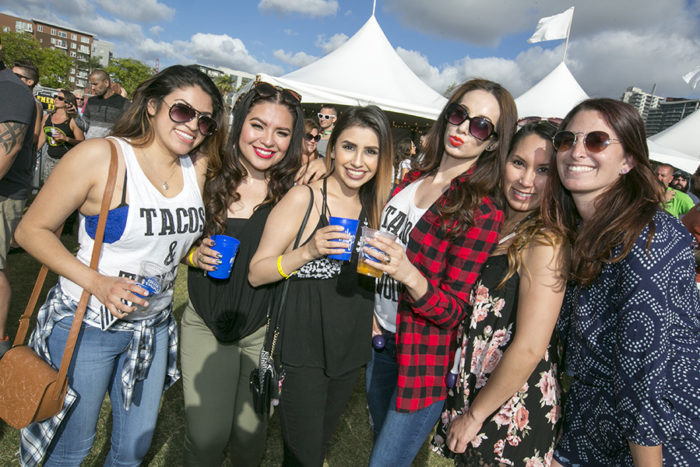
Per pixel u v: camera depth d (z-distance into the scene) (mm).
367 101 7383
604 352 1363
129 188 1511
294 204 1740
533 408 1470
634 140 1297
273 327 1753
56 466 1604
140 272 1542
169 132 1550
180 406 2816
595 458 1479
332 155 1842
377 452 1721
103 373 1597
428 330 1649
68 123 5980
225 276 1801
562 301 1520
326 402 1859
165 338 1808
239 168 1933
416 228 1705
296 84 7051
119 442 1725
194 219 1721
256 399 1764
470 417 1498
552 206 1499
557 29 7195
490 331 1542
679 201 6371
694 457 1254
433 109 7465
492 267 1572
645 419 1208
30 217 1448
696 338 1302
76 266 1457
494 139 1649
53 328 1537
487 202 1543
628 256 1250
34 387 1402
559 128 1494
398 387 1656
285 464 1866
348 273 1774
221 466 2381
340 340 1759
